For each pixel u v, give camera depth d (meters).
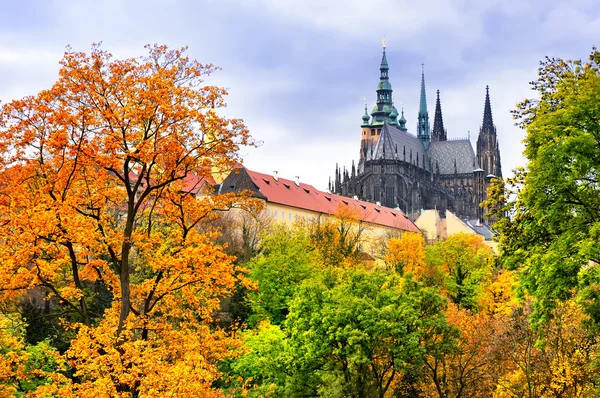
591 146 41.03
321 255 115.25
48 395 33.34
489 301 119.75
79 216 37.16
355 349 61.91
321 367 64.62
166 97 35.28
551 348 52.44
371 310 62.03
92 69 35.44
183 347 36.91
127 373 32.47
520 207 47.34
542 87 49.09
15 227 33.97
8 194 35.72
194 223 40.03
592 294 40.69
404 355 60.97
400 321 62.25
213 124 37.41
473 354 68.62
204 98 37.25
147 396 30.70
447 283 134.25
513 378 58.31
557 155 41.59
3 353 46.97
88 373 33.69
